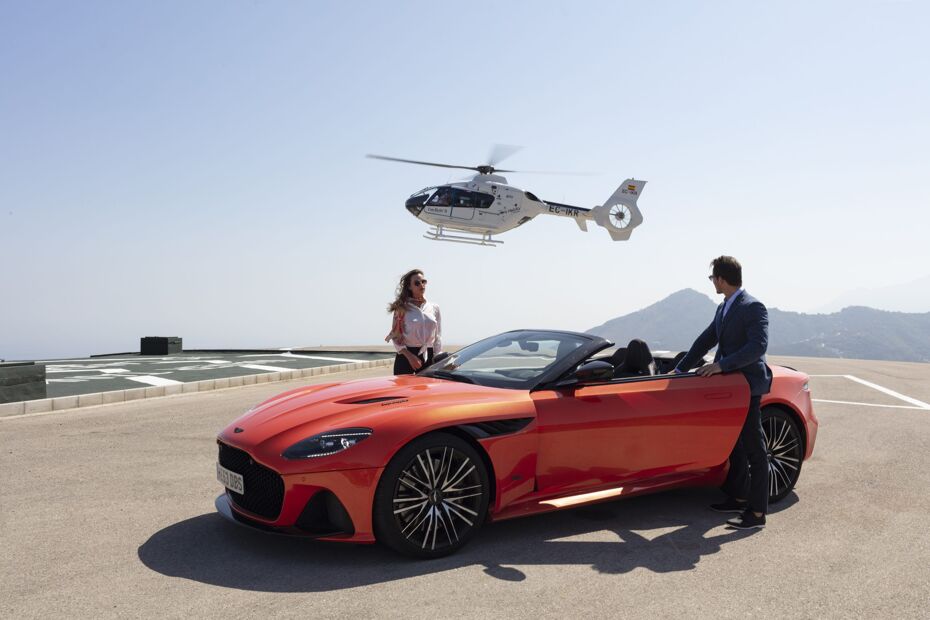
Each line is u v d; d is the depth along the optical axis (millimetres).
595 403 3943
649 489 4152
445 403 3572
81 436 6719
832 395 11227
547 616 2764
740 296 4395
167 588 2990
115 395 9500
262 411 3836
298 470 3229
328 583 3072
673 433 4164
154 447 6164
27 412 8320
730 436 4355
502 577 3191
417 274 6023
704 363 4961
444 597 2936
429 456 3389
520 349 4426
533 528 3996
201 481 4914
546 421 3758
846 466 5762
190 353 23938
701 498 4770
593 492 3984
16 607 2775
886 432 7477
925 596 3033
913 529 4035
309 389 4242
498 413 3617
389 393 3799
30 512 4141
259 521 3410
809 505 4570
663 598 2979
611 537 3846
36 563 3285
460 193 25016
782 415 4652
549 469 3795
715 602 2943
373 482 3260
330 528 3355
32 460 5605
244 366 15953
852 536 3902
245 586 3025
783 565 3420
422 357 6070
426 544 3387
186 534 3738
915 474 5473
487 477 3623
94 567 3238
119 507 4254
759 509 4039
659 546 3701
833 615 2824
